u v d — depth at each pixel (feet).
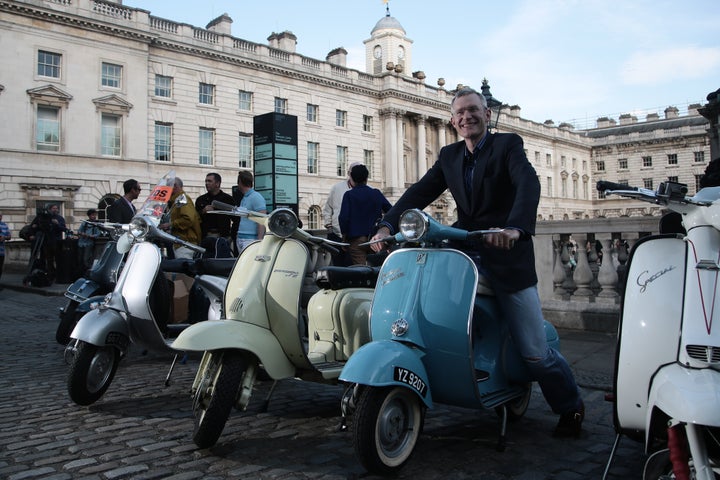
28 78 88.48
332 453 10.61
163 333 15.70
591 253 25.07
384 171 152.35
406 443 9.49
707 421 5.92
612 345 19.49
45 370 17.66
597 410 13.21
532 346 10.36
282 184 39.19
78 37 94.02
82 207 93.61
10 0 86.28
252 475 9.52
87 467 9.83
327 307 13.38
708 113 54.85
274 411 13.53
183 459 10.25
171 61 107.86
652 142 228.84
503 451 10.61
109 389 15.43
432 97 166.50
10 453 10.51
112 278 19.03
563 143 225.15
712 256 7.30
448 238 9.93
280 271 11.93
